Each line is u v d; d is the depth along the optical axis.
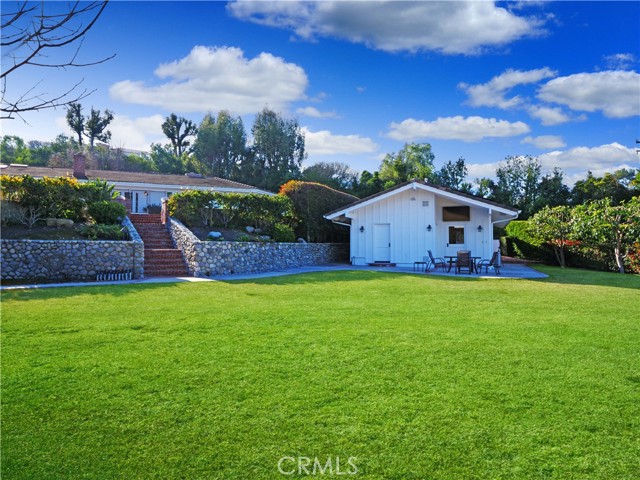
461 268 21.52
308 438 3.67
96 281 14.59
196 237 17.97
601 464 3.28
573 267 25.11
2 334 6.86
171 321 7.88
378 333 7.06
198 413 4.12
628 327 7.58
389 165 57.44
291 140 60.06
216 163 62.19
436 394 4.54
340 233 28.88
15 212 16.41
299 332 7.11
